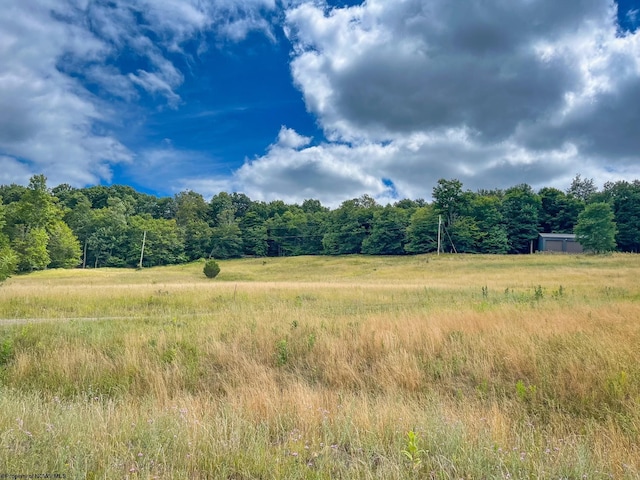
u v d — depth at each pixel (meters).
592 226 63.19
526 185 92.12
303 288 24.33
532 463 3.55
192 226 104.19
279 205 123.62
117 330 10.59
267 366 7.97
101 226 90.88
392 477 3.21
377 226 87.69
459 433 4.08
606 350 6.89
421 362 7.57
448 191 81.06
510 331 8.62
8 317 13.95
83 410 4.95
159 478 3.14
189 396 6.08
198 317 13.29
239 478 3.38
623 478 3.45
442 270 50.56
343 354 8.06
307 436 4.21
